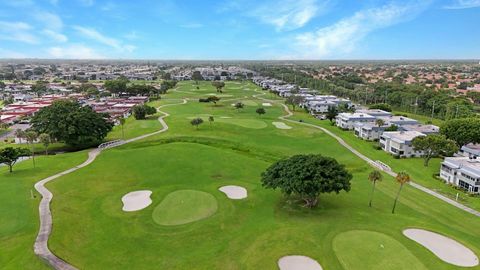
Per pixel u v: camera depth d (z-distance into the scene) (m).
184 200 57.94
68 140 95.88
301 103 182.62
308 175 52.09
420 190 66.81
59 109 102.00
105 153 86.44
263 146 97.62
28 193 59.78
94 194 60.22
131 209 54.50
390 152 94.19
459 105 144.25
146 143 98.88
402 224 49.44
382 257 40.38
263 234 46.03
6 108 161.62
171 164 77.56
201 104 185.00
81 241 44.78
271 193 62.16
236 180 68.88
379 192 64.81
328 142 103.69
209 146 94.75
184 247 43.38
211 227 48.56
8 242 44.00
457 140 94.12
